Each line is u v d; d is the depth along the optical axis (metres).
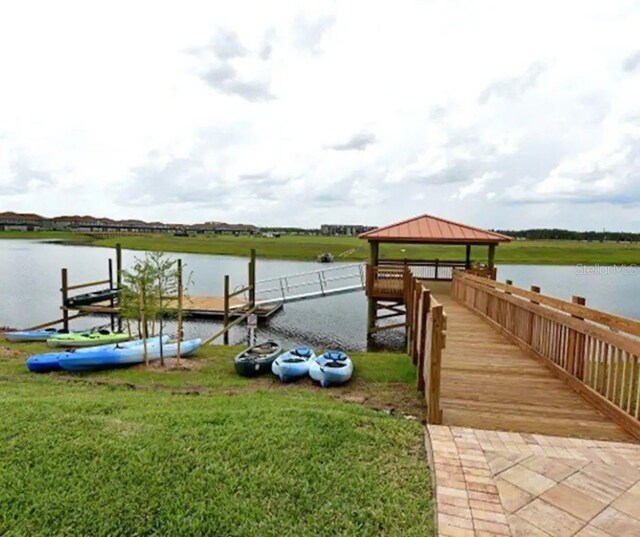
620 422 4.31
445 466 3.46
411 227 17.11
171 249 58.72
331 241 81.88
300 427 4.19
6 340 13.59
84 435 4.01
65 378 8.49
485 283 10.09
